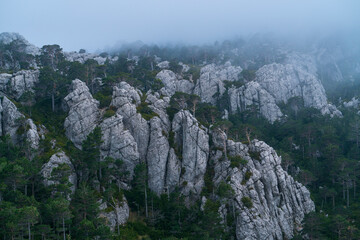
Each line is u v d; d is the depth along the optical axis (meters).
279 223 84.88
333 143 119.88
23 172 64.56
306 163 116.75
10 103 90.00
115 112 101.75
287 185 93.19
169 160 94.88
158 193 90.06
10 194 60.50
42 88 109.88
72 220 64.75
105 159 83.38
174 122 104.62
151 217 79.69
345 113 143.12
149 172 92.94
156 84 135.12
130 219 79.69
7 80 109.50
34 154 78.25
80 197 66.38
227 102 155.25
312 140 128.00
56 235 58.66
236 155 95.75
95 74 130.50
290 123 135.38
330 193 98.06
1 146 74.31
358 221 83.81
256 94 154.75
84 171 81.25
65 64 129.75
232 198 81.62
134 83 128.25
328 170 111.94
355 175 100.88
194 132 97.62
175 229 77.50
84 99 101.38
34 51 172.62
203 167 93.75
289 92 170.75
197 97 112.94
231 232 78.06
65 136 96.00
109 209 75.75
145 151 97.06
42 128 93.25
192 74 177.38
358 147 120.88
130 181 89.44
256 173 88.88
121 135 93.69
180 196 85.81
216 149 98.69
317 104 156.88
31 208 51.97
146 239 72.38
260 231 76.75
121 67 161.62
